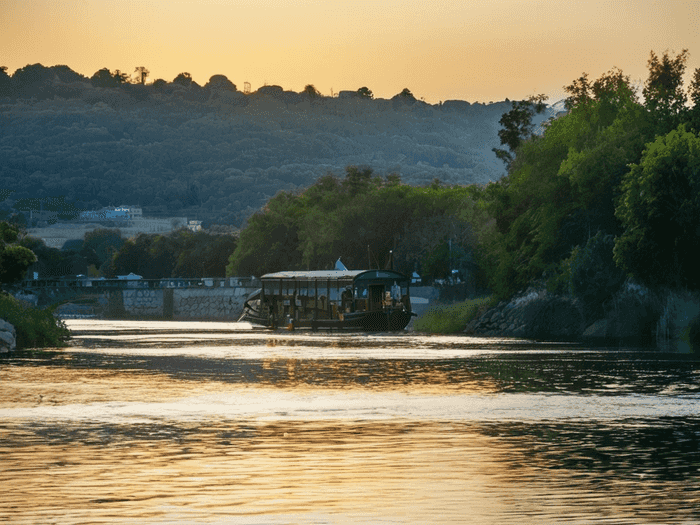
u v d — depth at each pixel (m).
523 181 130.62
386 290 140.75
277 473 29.19
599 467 29.98
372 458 31.59
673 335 99.44
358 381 57.97
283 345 99.06
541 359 75.00
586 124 126.00
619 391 51.25
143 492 26.64
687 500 25.55
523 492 26.55
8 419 41.03
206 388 54.00
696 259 91.88
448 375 61.69
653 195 93.19
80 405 45.94
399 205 195.25
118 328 157.38
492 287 132.88
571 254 115.81
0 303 99.38
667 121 116.94
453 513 24.27
